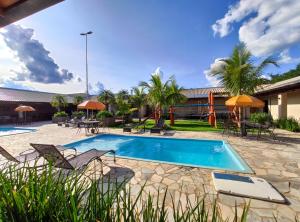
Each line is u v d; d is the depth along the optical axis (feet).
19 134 37.01
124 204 3.92
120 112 59.00
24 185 4.41
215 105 71.61
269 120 39.78
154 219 3.81
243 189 11.14
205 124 52.16
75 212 3.54
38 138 32.12
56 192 4.31
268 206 9.71
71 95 110.52
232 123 37.32
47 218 3.85
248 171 14.61
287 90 35.53
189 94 77.00
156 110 48.03
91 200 4.03
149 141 32.19
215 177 13.03
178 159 23.03
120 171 14.94
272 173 14.28
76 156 15.01
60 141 29.35
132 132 38.32
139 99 55.47
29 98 74.90
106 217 3.75
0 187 4.36
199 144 29.12
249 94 36.60
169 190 11.57
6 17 7.84
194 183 12.57
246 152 20.63
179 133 35.83
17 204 3.76
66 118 66.85
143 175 14.06
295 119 38.50
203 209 3.92
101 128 45.70
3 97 64.85
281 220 8.62
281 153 20.11
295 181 12.80
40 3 7.05
